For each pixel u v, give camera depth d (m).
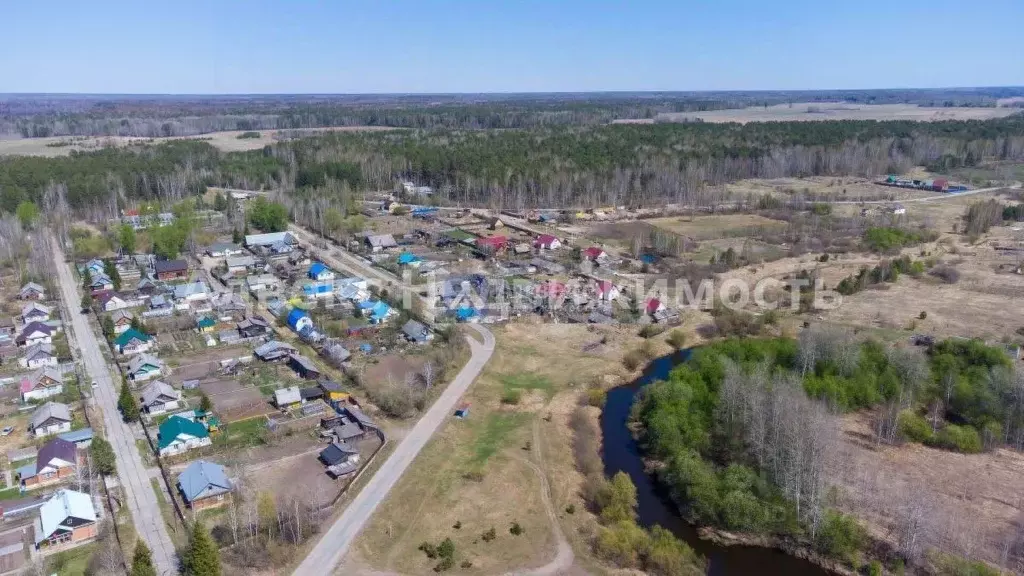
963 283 136.00
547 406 90.12
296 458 74.56
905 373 90.19
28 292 123.56
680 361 105.69
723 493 68.50
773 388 80.75
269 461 73.69
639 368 103.12
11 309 118.56
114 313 115.31
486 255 153.00
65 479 69.81
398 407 84.06
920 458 76.88
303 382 91.44
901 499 67.56
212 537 60.28
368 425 79.62
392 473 72.25
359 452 76.06
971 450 77.88
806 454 68.25
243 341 105.56
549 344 109.38
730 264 144.75
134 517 63.88
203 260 150.00
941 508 66.94
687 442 78.62
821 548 63.31
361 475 71.75
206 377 92.88
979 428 81.56
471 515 66.50
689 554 61.88
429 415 85.12
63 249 159.25
